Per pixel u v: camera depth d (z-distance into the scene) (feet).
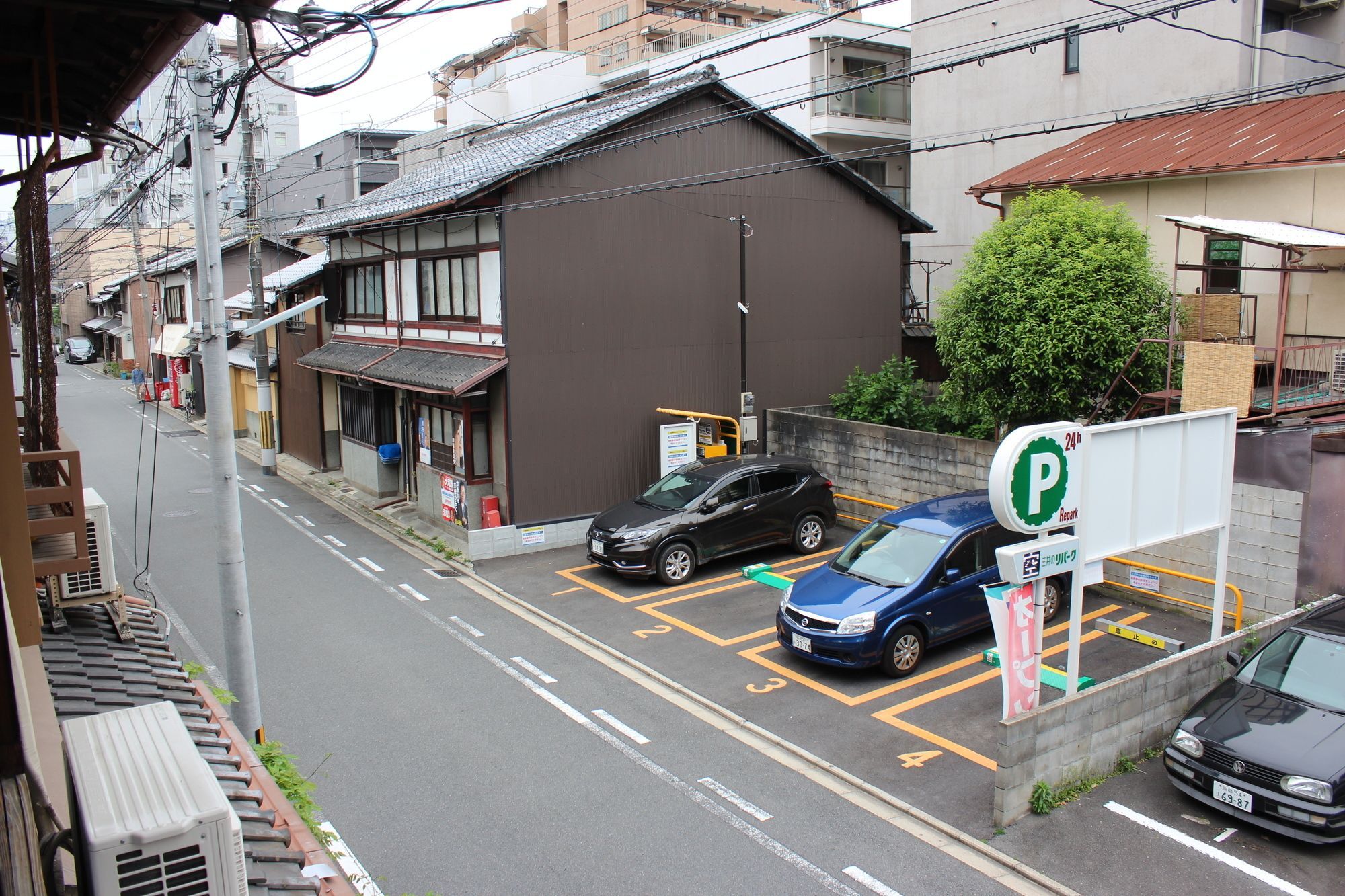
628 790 29.19
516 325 54.24
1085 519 28.53
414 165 125.59
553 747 32.09
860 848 25.80
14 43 15.52
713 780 29.68
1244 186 51.96
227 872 9.83
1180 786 26.96
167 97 44.21
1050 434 27.25
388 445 69.87
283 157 121.70
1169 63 65.77
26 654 17.07
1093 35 70.23
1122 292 44.68
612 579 50.24
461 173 63.52
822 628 36.06
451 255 58.80
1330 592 36.60
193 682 23.53
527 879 24.82
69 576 24.38
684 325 60.08
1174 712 30.71
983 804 27.63
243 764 18.94
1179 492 31.32
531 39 169.27
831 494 54.49
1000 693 34.86
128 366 177.78
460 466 58.13
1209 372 41.47
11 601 16.96
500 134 78.48
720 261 61.05
